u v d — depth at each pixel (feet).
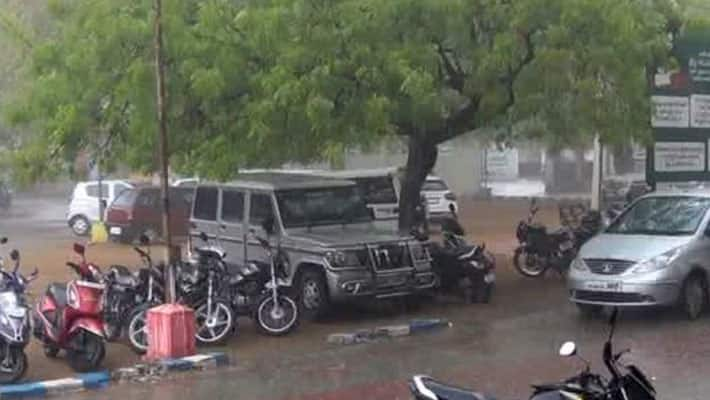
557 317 101.19
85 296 80.18
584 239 124.06
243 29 95.40
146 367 79.71
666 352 83.56
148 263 93.15
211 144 95.50
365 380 76.28
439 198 192.34
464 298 109.60
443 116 106.32
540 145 156.66
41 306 84.02
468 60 104.58
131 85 93.81
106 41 94.99
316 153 99.09
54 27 118.21
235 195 108.17
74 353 79.92
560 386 44.09
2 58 183.42
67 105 98.02
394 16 97.81
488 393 70.90
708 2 123.65
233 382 76.69
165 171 85.87
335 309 104.32
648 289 93.91
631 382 43.01
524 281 124.06
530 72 102.58
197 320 88.63
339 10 95.81
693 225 99.81
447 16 98.48
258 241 101.96
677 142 130.31
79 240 187.21
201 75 91.25
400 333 93.35
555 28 100.73
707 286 98.53
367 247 97.91
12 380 75.72
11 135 140.77
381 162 249.75
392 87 96.17
